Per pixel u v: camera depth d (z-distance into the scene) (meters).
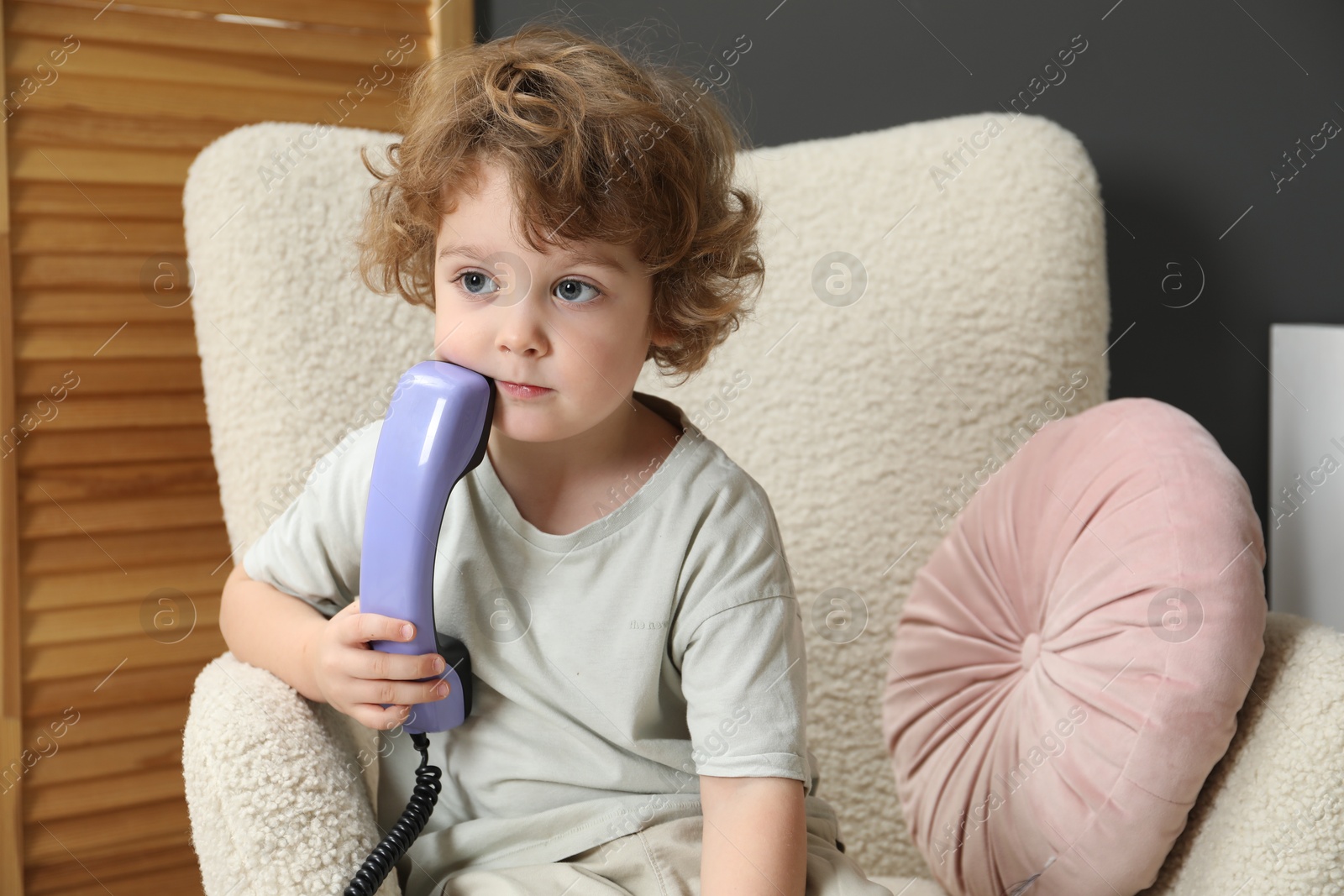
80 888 1.20
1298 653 0.71
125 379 1.17
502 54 0.74
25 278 1.11
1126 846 0.72
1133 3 1.23
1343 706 0.66
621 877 0.68
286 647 0.73
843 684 1.09
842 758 1.09
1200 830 0.72
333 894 0.62
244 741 0.65
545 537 0.72
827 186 1.11
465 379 0.66
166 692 1.21
